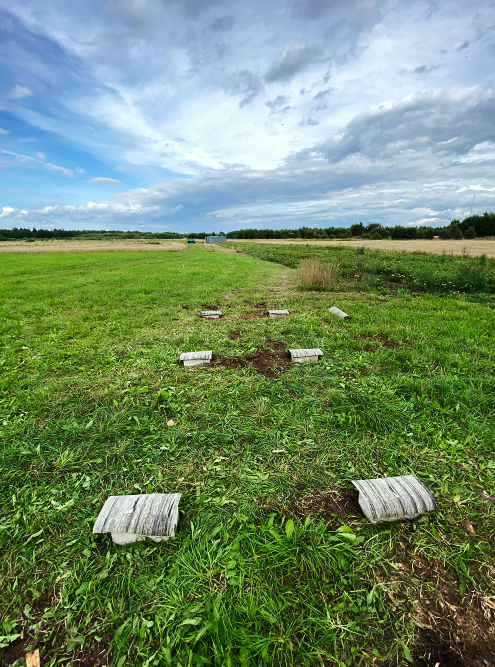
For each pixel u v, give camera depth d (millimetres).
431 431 2943
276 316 7398
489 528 2041
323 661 1424
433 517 2123
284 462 2615
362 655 1446
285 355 4879
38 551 1947
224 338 5660
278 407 3369
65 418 3301
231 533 2014
